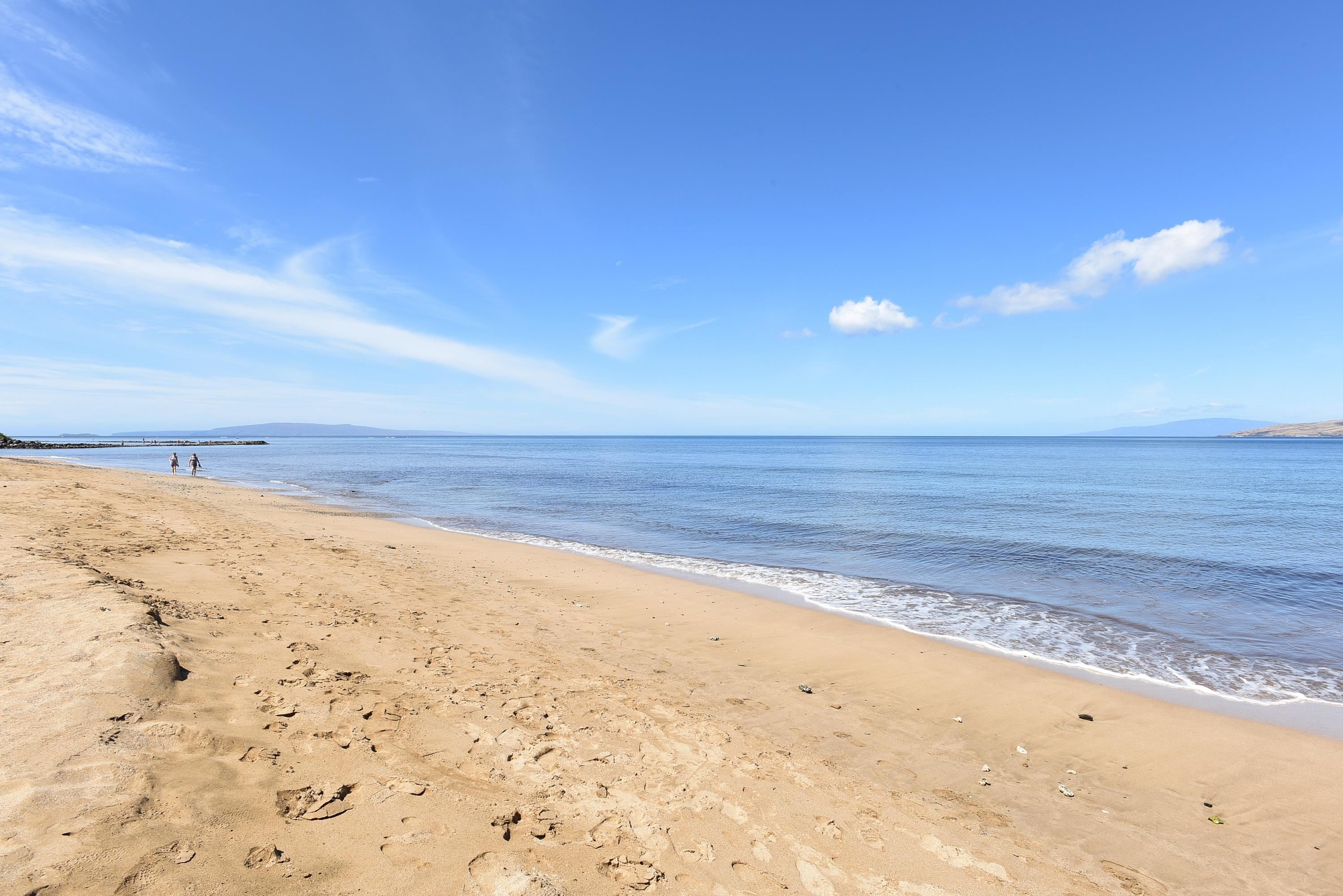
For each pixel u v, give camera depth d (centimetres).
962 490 3597
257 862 265
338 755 383
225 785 317
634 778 447
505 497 3253
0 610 538
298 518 1973
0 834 242
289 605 774
